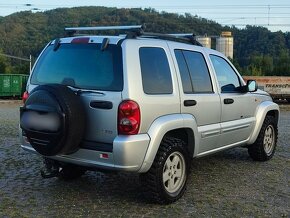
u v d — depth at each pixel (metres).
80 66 5.50
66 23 79.81
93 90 5.23
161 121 5.34
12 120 15.65
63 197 5.84
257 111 7.76
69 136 5.06
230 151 9.13
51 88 5.18
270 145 8.35
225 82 6.97
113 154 5.02
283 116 20.80
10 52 85.00
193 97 5.96
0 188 6.21
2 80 35.72
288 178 7.02
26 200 5.68
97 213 5.22
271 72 69.56
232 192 6.20
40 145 5.25
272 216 5.25
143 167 5.17
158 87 5.44
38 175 6.96
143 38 5.56
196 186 6.47
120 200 5.73
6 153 8.73
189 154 5.84
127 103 5.02
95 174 7.06
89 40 5.55
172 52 5.85
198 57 6.40
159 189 5.38
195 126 5.98
